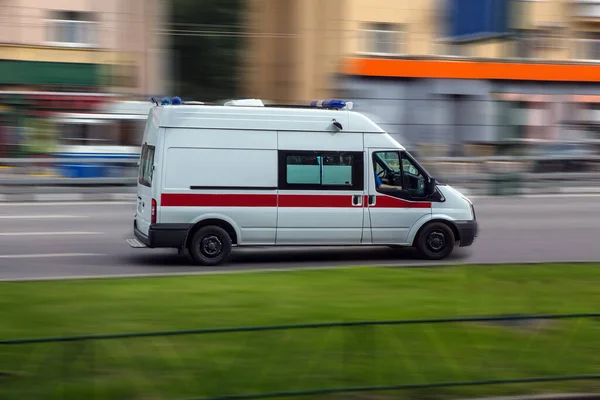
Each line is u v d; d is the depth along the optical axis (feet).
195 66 118.83
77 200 69.05
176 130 36.81
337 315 25.79
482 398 17.87
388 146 39.22
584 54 110.32
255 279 32.19
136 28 101.65
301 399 17.26
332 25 105.09
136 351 17.25
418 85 107.04
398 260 40.19
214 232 37.47
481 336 19.30
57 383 16.74
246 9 116.57
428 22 105.09
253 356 17.87
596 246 46.78
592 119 111.86
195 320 24.58
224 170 37.24
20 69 95.09
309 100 106.83
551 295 30.04
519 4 62.34
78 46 98.07
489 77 108.06
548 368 19.47
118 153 81.20
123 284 30.37
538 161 84.07
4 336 22.07
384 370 18.40
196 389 17.40
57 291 28.55
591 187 80.79
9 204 65.00
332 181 38.47
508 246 46.11
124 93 96.53
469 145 97.86
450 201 40.16
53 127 80.38
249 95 114.93
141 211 38.81
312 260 40.01
